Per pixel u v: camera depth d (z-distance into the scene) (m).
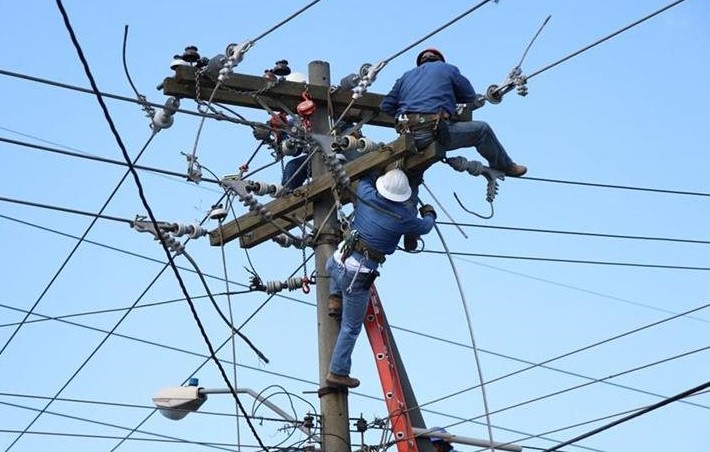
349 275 21.97
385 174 22.27
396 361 23.06
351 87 23.83
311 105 23.59
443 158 22.47
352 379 22.34
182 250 22.56
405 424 22.50
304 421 22.53
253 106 23.72
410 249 22.97
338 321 22.88
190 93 22.86
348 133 24.14
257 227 24.05
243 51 22.34
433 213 22.73
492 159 23.25
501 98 23.41
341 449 22.22
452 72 22.83
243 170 23.11
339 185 22.58
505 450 23.25
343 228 23.44
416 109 22.50
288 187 24.00
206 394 23.81
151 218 20.67
